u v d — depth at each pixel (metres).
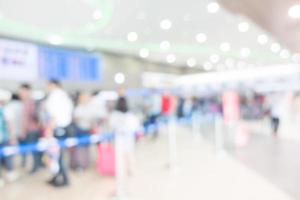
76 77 10.41
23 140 4.59
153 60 15.48
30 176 4.61
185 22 8.01
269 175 4.17
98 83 11.51
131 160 4.43
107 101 7.51
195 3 6.38
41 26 7.64
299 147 6.35
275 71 15.15
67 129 4.00
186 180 4.07
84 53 10.93
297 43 9.24
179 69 18.97
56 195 3.67
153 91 12.55
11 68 7.98
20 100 4.68
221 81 16.75
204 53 13.23
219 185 3.78
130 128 4.29
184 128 11.07
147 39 10.13
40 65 8.95
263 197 3.28
